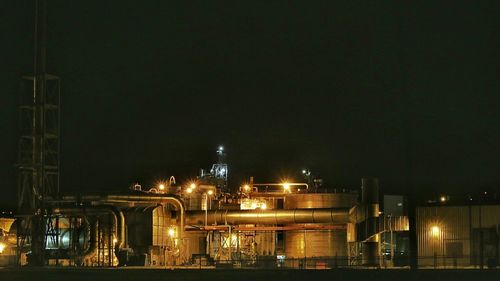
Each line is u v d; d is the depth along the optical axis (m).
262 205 118.00
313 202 116.00
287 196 118.75
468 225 88.69
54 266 94.88
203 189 119.12
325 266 92.19
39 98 100.25
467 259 87.38
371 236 95.00
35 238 98.06
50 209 99.12
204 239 117.75
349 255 99.06
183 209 107.88
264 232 118.25
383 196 99.81
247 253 110.06
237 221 108.00
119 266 95.38
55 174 101.38
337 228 106.38
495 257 82.38
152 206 104.38
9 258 104.19
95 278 65.75
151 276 67.69
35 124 100.06
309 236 113.31
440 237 90.31
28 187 100.12
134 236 103.06
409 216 93.38
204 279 63.06
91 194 99.06
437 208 91.06
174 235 107.31
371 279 60.69
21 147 100.31
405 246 120.56
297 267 91.88
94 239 98.19
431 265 87.94
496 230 86.44
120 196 100.12
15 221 118.88
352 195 117.62
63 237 101.19
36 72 100.50
